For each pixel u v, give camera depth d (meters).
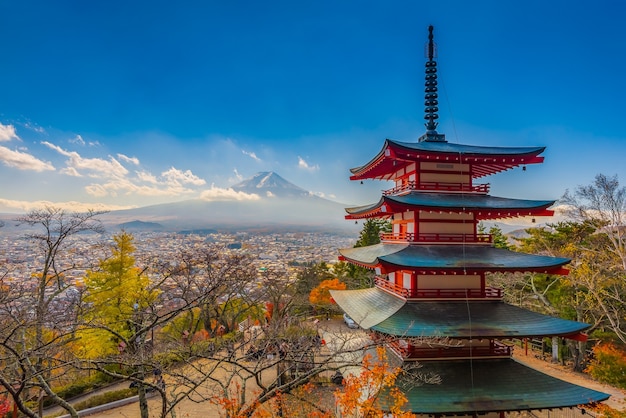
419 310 19.12
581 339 17.78
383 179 27.39
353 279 54.25
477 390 17.30
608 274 31.52
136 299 25.20
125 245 32.19
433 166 21.48
